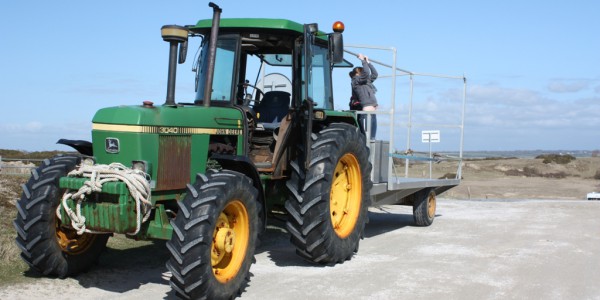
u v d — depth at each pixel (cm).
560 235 979
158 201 592
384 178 912
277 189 764
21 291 547
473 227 1071
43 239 568
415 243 891
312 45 708
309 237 684
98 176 528
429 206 1091
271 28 685
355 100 970
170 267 518
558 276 679
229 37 698
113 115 571
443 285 629
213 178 555
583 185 2811
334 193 748
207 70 645
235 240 581
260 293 587
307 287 611
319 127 762
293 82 714
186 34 604
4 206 982
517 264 738
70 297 542
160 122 573
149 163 562
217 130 640
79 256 611
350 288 609
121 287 586
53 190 567
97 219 532
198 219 518
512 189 2536
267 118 750
